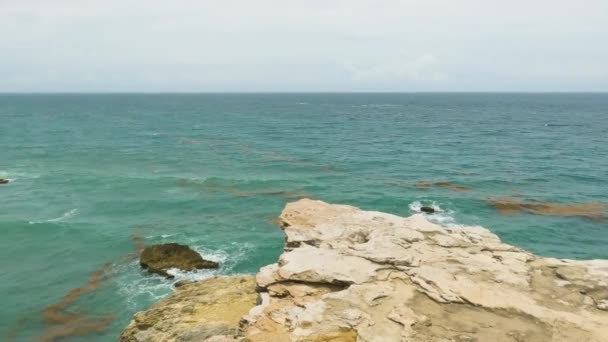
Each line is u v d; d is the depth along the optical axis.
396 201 42.38
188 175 53.06
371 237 16.41
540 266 14.70
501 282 13.56
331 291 13.67
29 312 22.92
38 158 63.19
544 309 12.27
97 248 30.81
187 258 28.00
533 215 38.34
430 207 40.22
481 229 17.62
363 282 13.49
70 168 56.41
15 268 27.77
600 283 13.49
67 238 32.47
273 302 13.49
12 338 20.80
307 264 14.38
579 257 30.28
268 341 11.48
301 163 61.38
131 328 15.44
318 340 11.23
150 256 27.89
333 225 17.66
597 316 12.02
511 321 11.81
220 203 41.69
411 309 12.30
